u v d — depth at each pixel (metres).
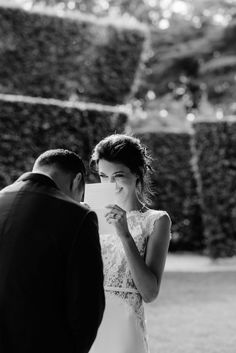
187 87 23.97
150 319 7.39
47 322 2.32
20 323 2.32
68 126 10.56
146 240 3.12
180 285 9.81
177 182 15.32
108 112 10.91
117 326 3.05
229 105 23.34
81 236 2.38
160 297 8.76
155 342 6.32
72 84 16.34
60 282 2.36
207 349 6.07
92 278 2.34
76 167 2.62
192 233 15.48
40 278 2.34
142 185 3.17
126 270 3.09
